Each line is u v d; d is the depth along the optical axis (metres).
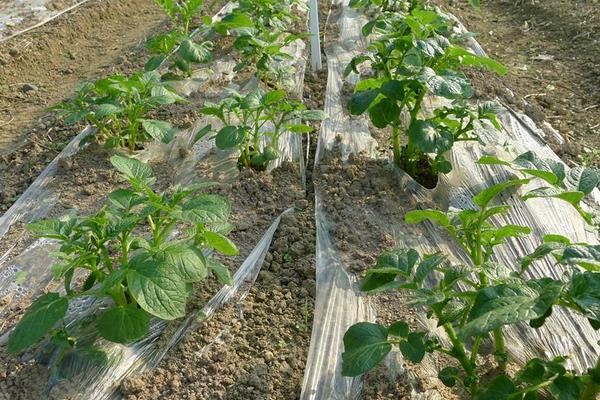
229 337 3.02
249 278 3.36
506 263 3.44
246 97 3.88
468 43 6.19
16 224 3.99
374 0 5.52
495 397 2.19
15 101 5.86
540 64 6.32
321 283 3.27
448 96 3.30
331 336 2.96
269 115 4.12
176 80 5.42
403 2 6.01
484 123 3.72
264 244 3.56
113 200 3.01
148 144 4.63
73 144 4.72
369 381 2.73
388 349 2.35
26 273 3.53
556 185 2.58
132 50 6.69
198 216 2.71
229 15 5.30
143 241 2.82
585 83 5.88
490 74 5.68
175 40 5.45
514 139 4.57
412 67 3.61
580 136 5.13
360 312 3.08
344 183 3.99
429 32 3.85
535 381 2.23
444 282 2.37
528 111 5.18
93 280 2.96
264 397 2.75
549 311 2.10
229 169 4.28
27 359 2.94
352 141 4.45
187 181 4.22
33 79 6.26
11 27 6.96
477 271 2.50
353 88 5.14
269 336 3.04
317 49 5.55
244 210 3.90
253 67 5.67
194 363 2.90
